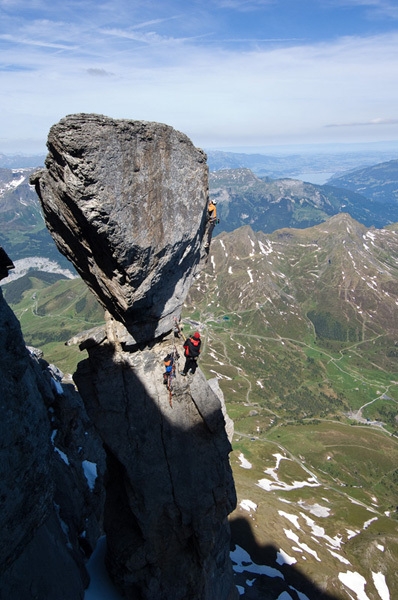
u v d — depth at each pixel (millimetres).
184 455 23891
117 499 25297
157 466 23375
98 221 17078
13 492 17016
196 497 23766
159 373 23922
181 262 22125
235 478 142875
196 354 23203
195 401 24031
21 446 17125
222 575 28469
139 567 23875
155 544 23859
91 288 23203
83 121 15922
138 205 18266
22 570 18719
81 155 15992
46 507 19547
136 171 17906
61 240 21375
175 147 19625
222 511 25062
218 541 26766
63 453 36938
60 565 22141
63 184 17125
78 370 23328
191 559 24703
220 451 24578
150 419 23484
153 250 19469
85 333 23234
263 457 188250
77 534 28984
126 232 17938
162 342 24125
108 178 16797
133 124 17422
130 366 23344
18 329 16969
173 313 23422
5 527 17078
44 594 19609
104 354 23047
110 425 22953
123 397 23172
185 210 20812
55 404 40406
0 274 16859
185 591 24562
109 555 25094
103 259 19328
